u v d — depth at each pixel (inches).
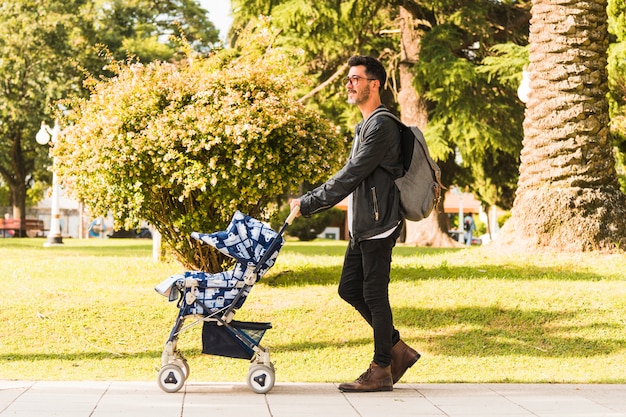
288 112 501.0
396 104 1430.9
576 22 593.9
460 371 386.3
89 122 510.9
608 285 511.2
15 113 1779.0
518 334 440.5
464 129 1173.7
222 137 489.1
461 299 489.1
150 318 459.2
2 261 709.9
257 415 261.3
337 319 459.5
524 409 274.8
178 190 512.1
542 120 602.5
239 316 460.8
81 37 1723.7
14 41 1717.5
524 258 584.4
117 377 366.3
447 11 1243.8
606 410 274.2
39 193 3073.3
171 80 511.2
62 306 476.7
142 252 866.8
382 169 302.4
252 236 299.1
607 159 602.5
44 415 253.6
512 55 1147.9
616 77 723.4
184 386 311.6
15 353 407.5
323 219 1814.7
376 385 304.8
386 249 304.0
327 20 1159.0
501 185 1510.8
